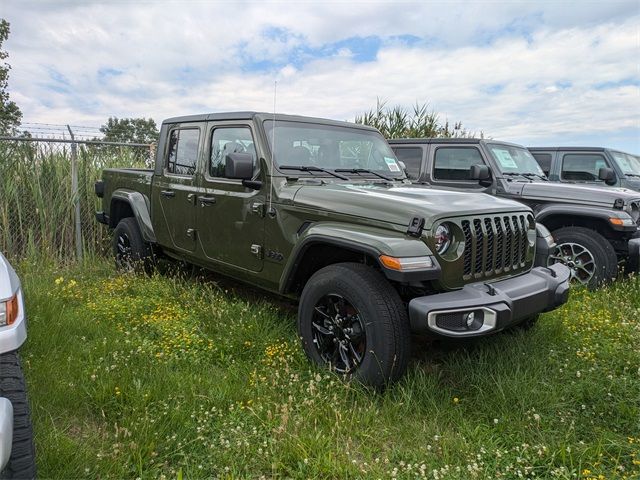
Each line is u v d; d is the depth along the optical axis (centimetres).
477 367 339
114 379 305
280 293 383
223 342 379
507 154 677
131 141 795
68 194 693
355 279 312
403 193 357
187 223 481
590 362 357
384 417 285
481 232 329
